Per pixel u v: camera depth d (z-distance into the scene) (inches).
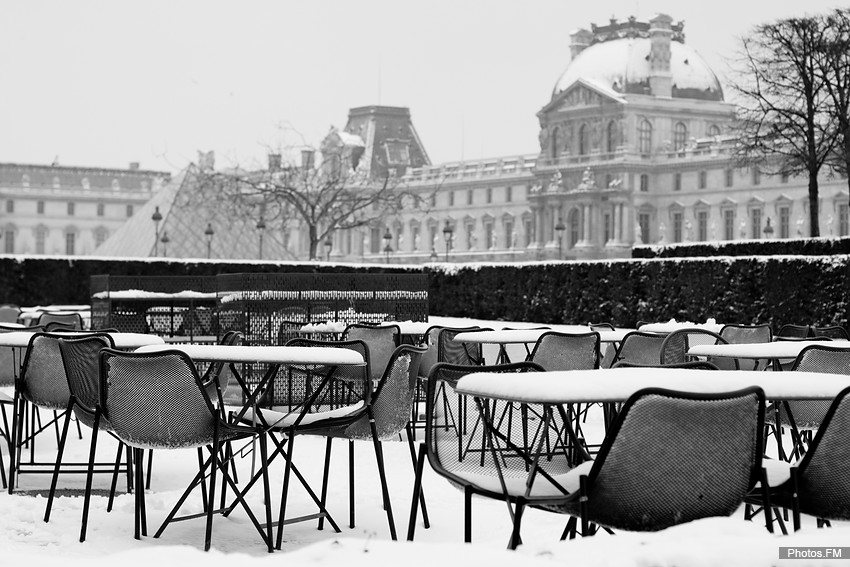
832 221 4552.2
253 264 1759.4
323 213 2977.4
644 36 5477.4
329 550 187.9
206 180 2455.7
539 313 1448.1
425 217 6102.4
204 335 1050.7
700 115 5300.2
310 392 414.3
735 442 222.1
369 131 6476.4
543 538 301.9
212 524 330.6
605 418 322.7
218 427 297.7
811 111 2039.9
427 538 314.3
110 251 2468.0
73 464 383.2
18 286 1608.0
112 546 301.3
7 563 188.2
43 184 6811.0
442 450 280.1
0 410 589.9
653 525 221.1
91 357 342.3
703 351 420.2
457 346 541.6
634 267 1279.5
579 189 5187.0
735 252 1574.8
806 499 239.9
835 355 379.9
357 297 762.2
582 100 5300.2
